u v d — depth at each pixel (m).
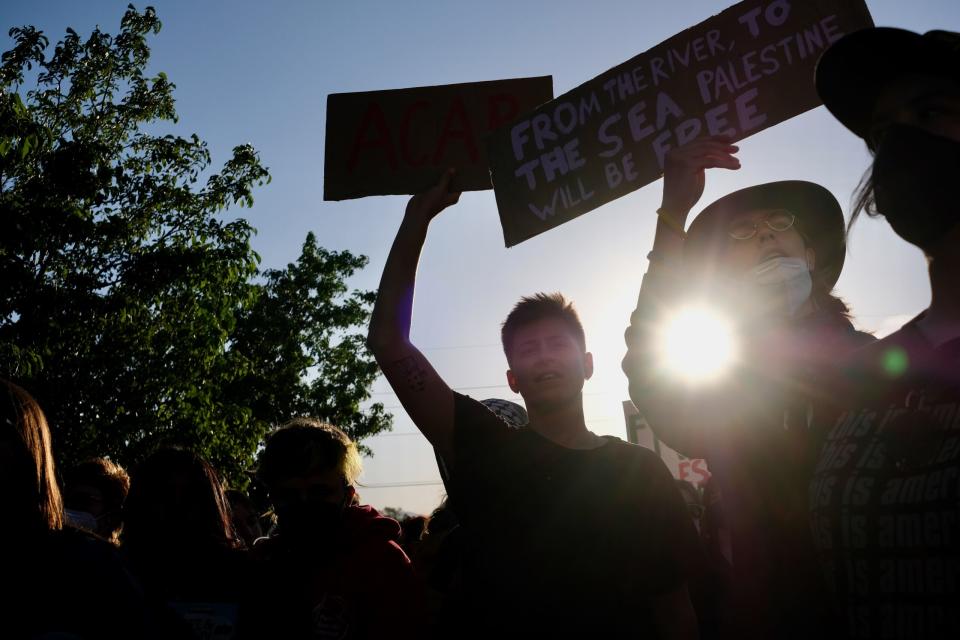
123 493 3.96
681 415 1.70
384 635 2.51
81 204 13.33
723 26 2.39
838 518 1.06
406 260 2.55
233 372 16.17
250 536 4.74
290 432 2.82
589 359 2.60
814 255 1.86
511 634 2.09
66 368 12.88
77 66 14.09
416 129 2.74
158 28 14.55
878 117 1.13
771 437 1.34
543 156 2.56
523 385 2.48
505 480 2.30
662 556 2.23
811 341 1.60
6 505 1.49
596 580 2.14
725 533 2.55
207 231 14.31
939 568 0.90
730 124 2.33
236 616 2.59
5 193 11.99
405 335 2.48
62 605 1.45
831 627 1.16
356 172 2.73
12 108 11.31
